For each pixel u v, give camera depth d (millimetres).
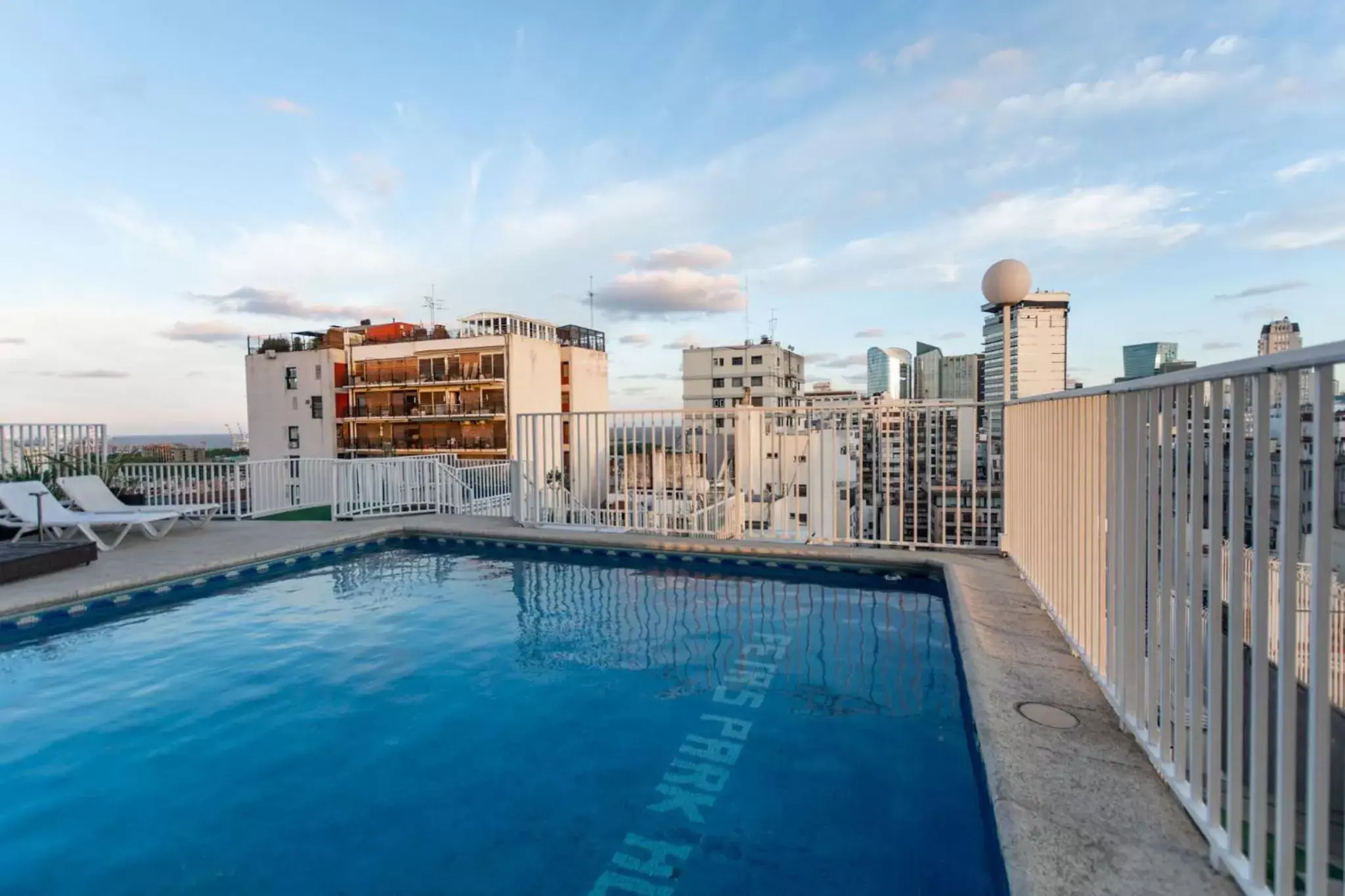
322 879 2232
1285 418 1377
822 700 3727
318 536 8359
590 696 3812
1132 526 2562
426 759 3084
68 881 2238
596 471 8836
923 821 2533
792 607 5680
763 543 7422
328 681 4090
